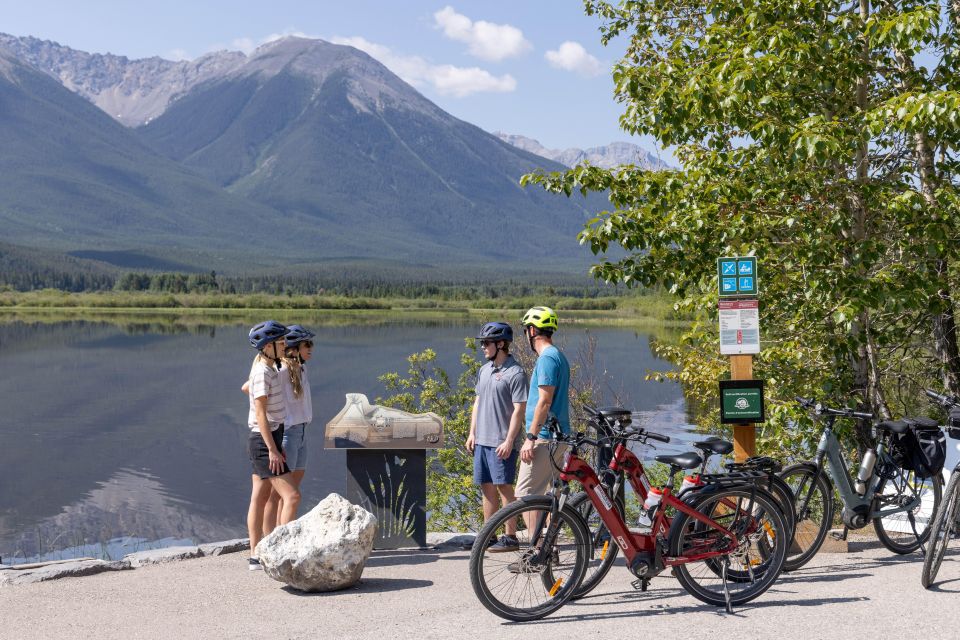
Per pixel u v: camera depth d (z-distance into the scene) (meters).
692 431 24.69
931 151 9.59
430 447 7.71
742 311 6.56
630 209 9.44
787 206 9.09
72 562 6.88
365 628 5.23
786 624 5.01
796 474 6.70
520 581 5.40
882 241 9.33
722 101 8.55
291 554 6.09
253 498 6.97
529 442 6.40
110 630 5.32
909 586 5.78
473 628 5.14
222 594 6.14
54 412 43.47
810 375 9.82
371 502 7.75
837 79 9.03
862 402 9.54
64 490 25.92
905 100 7.76
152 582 6.47
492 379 7.12
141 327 130.75
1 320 149.62
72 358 74.50
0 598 6.05
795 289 9.44
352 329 122.19
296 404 7.04
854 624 4.96
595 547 5.69
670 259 9.52
